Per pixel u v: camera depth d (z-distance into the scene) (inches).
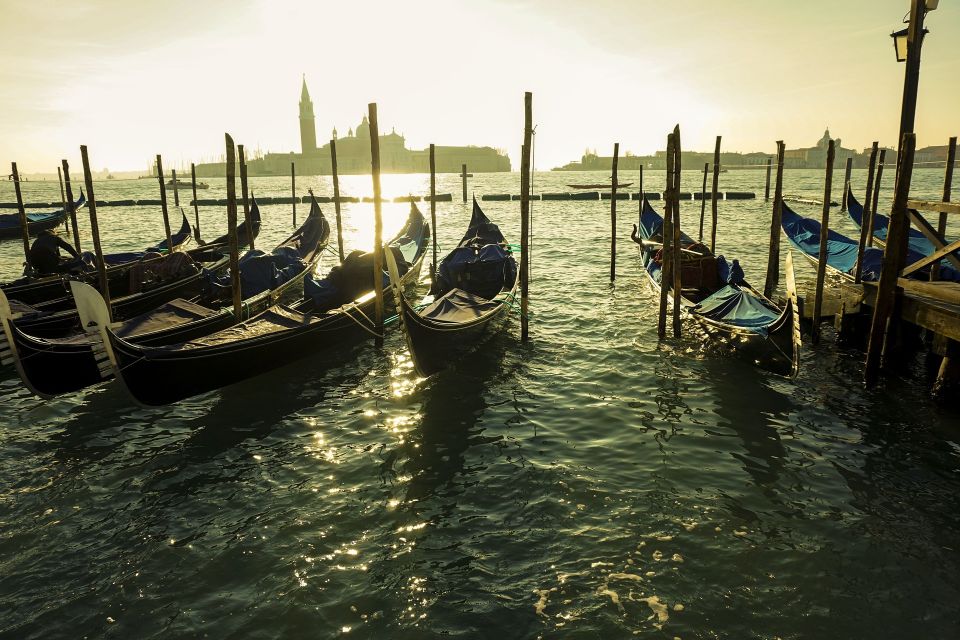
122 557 259.6
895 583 235.9
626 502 290.8
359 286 555.5
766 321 442.0
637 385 426.3
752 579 239.3
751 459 326.3
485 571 247.6
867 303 458.9
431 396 419.8
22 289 571.5
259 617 225.1
